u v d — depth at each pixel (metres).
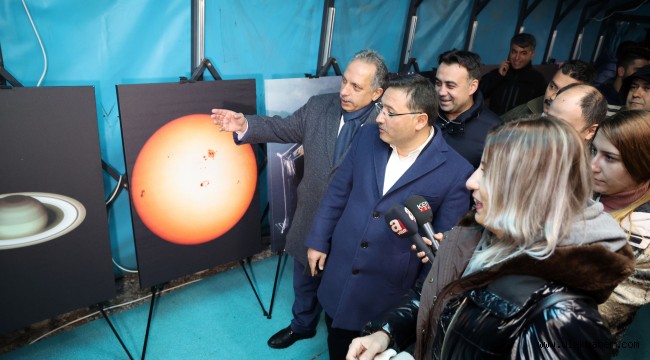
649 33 6.02
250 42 2.64
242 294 2.79
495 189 0.85
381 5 3.23
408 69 3.56
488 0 3.83
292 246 2.21
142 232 2.09
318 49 2.98
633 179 1.30
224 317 2.57
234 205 2.41
